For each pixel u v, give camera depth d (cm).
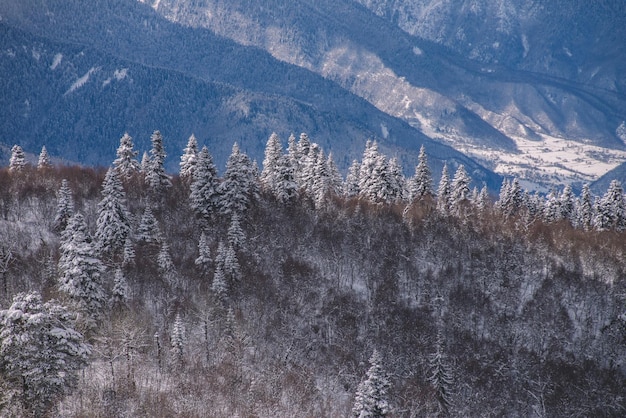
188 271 10025
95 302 7119
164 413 6900
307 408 8244
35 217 10912
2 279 8806
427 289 11062
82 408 6400
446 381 9081
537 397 9706
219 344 8825
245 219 11419
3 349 5038
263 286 10219
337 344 9881
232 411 7475
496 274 11412
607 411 9600
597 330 10738
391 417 7869
